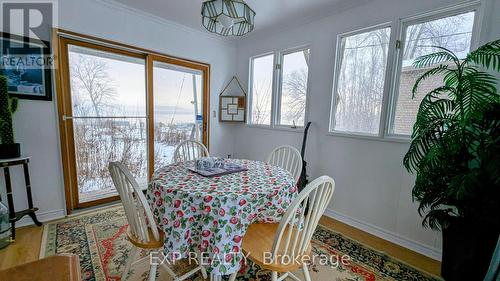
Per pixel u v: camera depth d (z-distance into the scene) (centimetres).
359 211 240
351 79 248
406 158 170
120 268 163
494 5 160
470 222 141
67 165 240
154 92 303
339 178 257
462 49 180
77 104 246
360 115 243
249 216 125
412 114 207
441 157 142
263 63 352
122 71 275
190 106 342
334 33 255
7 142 188
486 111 128
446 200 147
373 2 222
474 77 135
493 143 124
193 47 331
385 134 220
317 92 274
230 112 376
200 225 123
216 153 383
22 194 214
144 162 304
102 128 266
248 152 380
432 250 190
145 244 127
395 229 214
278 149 239
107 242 194
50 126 225
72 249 183
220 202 117
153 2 249
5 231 184
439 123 150
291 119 319
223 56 370
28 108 211
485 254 137
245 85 377
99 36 246
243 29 180
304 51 297
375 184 227
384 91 218
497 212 126
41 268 73
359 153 238
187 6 257
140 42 277
